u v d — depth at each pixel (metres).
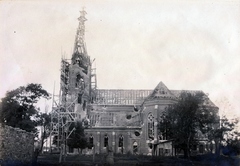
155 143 69.38
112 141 79.00
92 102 88.31
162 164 52.28
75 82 85.00
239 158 56.72
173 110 63.53
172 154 62.41
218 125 61.31
